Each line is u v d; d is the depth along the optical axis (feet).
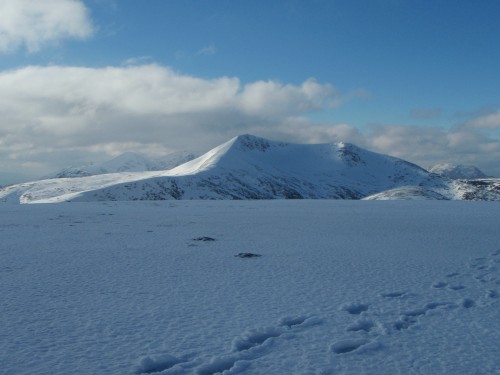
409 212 168.55
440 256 68.64
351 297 44.57
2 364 27.89
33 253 70.23
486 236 92.94
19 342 31.55
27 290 46.09
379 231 103.81
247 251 73.51
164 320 36.76
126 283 49.73
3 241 84.33
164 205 220.43
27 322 35.86
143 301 42.32
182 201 266.36
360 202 257.96
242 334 33.71
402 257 67.77
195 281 50.98
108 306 40.52
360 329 35.83
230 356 29.68
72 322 35.99
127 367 27.84
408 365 29.01
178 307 40.47
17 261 62.95
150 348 30.86
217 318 37.47
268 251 73.61
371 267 59.82
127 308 39.99
